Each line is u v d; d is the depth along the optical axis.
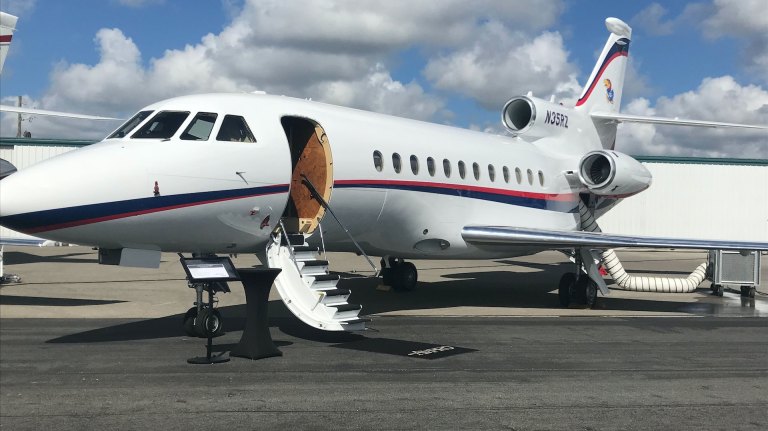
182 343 9.38
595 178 16.78
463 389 7.10
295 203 11.38
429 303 14.51
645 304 15.55
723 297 17.22
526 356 8.89
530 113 17.02
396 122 13.02
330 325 9.41
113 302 13.65
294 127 11.48
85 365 7.97
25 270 20.23
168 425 5.79
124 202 8.59
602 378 7.71
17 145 31.86
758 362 8.74
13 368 7.79
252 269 8.41
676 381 7.62
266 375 7.60
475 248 13.96
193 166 9.16
